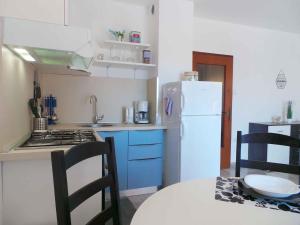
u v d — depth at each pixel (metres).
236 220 0.85
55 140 1.82
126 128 2.88
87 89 3.31
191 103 2.91
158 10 3.25
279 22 4.07
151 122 3.44
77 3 1.61
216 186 1.20
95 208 1.58
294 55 4.74
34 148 1.50
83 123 3.27
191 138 2.93
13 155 1.36
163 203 0.98
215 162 3.07
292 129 4.12
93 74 3.35
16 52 1.60
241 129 4.36
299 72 4.77
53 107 3.04
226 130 4.21
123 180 2.90
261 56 4.44
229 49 4.17
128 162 2.92
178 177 2.92
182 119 2.88
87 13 1.73
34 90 2.50
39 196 1.45
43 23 1.41
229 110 4.21
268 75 4.52
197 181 1.28
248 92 4.38
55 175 0.84
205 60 4.00
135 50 3.54
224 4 3.35
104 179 1.11
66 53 1.59
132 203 2.75
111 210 1.15
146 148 3.01
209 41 4.02
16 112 1.70
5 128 1.42
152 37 3.44
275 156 4.07
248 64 4.34
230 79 4.20
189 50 3.41
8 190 1.40
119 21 3.43
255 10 3.55
